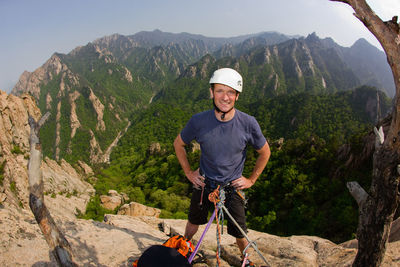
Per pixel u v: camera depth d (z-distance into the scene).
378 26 1.87
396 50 1.84
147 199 76.56
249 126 2.57
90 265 3.17
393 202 2.06
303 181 49.44
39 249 3.14
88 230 3.95
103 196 71.44
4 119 60.78
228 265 3.77
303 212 41.72
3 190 39.94
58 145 197.25
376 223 2.18
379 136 2.23
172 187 74.69
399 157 1.96
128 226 5.62
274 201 50.44
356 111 160.75
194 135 2.72
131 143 183.50
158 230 6.14
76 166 105.12
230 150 2.62
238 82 2.42
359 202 2.34
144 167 108.62
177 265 1.83
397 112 1.92
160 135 187.12
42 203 1.78
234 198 2.92
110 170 122.00
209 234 5.54
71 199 68.56
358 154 44.22
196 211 3.11
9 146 56.81
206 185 2.86
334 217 36.06
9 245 3.08
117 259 3.42
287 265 3.54
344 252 3.95
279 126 174.00
